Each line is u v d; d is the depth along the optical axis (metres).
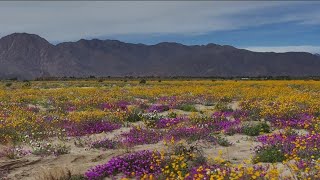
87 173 10.72
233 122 18.80
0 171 11.67
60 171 10.94
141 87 61.91
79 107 27.50
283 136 13.69
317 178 9.11
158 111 25.28
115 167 11.17
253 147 13.77
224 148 13.85
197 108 27.12
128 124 20.03
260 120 19.47
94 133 18.03
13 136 16.25
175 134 15.91
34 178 10.88
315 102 25.11
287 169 10.43
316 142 12.74
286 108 21.16
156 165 10.95
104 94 40.31
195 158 11.72
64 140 16.36
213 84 71.31
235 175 9.09
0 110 25.25
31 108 26.66
